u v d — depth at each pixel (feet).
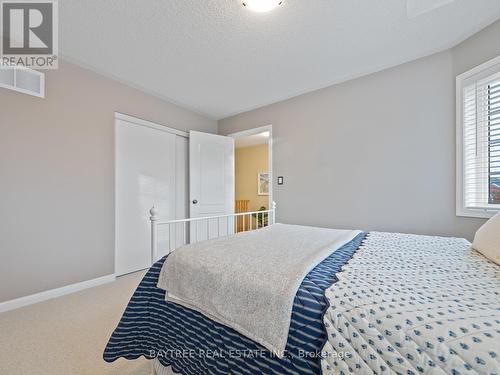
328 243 4.30
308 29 5.74
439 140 6.65
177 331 3.43
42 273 6.66
